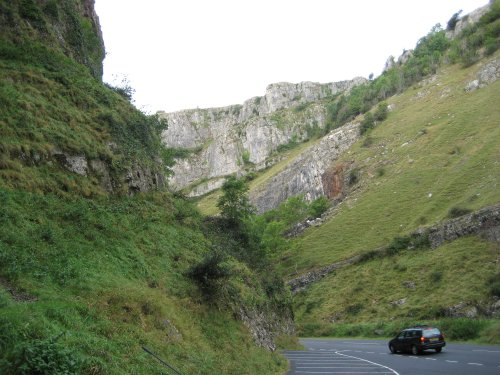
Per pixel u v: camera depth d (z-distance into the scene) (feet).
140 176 81.87
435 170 241.76
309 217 286.25
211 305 59.67
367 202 253.85
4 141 57.62
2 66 74.33
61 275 40.98
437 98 334.03
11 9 87.30
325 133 478.18
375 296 165.07
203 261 61.05
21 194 52.80
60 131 68.95
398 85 411.54
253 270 107.45
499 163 205.57
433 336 77.77
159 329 41.81
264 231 245.45
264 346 68.90
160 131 134.82
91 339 31.17
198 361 41.34
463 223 166.81
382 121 349.82
